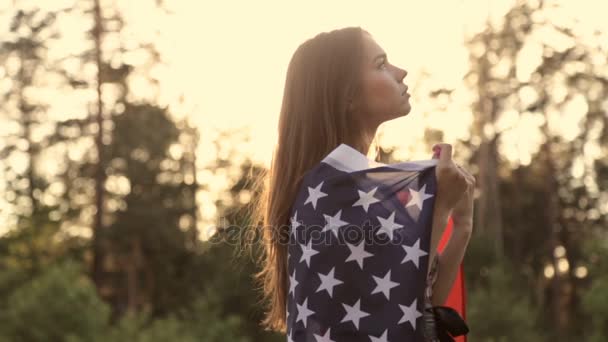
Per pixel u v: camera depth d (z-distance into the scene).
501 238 49.47
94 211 44.44
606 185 49.31
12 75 45.44
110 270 46.91
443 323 1.89
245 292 23.67
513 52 46.47
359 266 1.67
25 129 45.84
